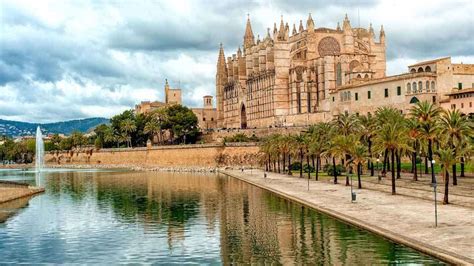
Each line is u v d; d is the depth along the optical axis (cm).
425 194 9256
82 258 5738
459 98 15238
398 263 4891
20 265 5503
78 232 7250
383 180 12294
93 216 8706
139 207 9769
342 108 19438
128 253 5903
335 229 6650
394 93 17088
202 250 5934
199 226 7488
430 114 10475
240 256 5581
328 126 13950
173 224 7725
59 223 8031
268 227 7162
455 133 9631
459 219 6600
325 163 18512
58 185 15375
